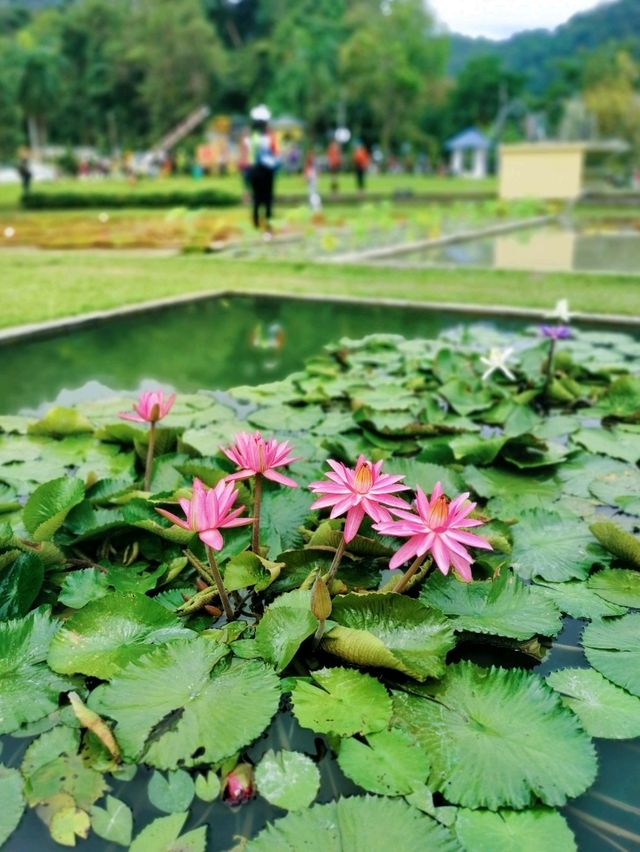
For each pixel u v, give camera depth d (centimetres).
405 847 96
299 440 236
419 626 134
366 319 452
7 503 190
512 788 106
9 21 5891
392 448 235
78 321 409
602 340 372
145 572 164
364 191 1989
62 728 118
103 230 1069
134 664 125
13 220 1288
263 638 133
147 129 4497
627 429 256
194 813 103
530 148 1554
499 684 125
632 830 103
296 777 109
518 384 302
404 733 115
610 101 2356
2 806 104
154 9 4175
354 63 3931
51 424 242
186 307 482
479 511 185
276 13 5291
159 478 203
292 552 162
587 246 862
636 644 138
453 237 911
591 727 119
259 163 866
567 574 163
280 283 552
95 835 100
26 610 146
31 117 4278
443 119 5238
